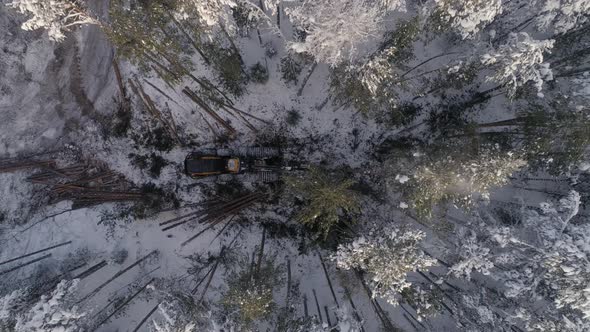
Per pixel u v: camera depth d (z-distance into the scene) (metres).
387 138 26.89
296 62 24.80
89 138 28.09
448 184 20.52
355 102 23.38
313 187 22.25
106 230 27.62
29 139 27.80
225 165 26.48
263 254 27.41
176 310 22.61
